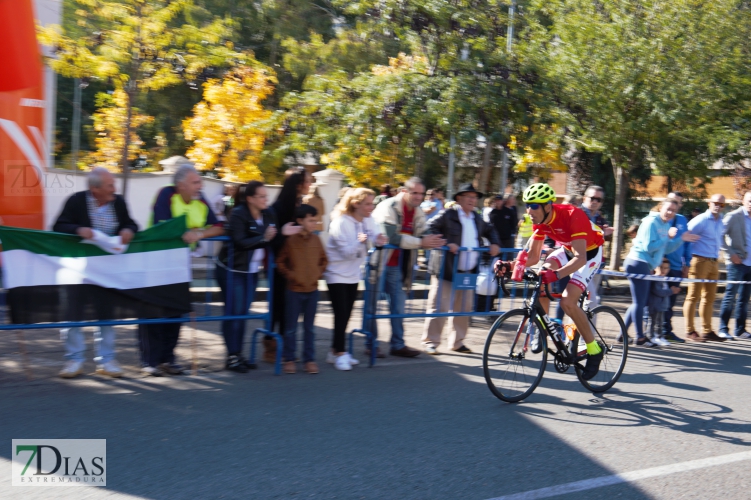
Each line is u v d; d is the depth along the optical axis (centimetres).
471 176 2214
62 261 540
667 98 1320
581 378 577
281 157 1382
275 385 571
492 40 1309
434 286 709
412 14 1274
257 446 429
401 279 683
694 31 1322
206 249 620
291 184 619
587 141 1404
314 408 512
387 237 664
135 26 1017
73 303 545
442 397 557
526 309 553
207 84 1368
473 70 1264
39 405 494
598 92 1369
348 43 1700
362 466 403
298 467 398
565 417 521
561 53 1376
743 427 516
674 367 712
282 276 620
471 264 709
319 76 1352
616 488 389
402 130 1295
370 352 659
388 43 1708
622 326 615
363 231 634
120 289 559
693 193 2025
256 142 1350
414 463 411
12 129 866
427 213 987
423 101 1241
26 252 529
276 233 602
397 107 1282
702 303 880
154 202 596
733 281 887
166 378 579
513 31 1394
